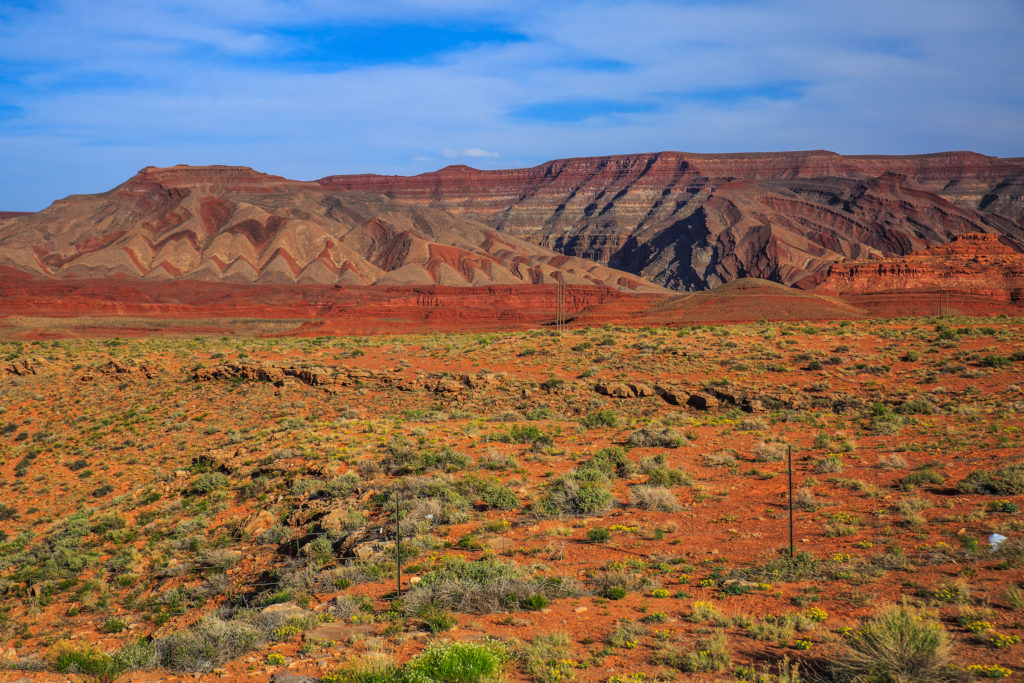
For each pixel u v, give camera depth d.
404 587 16.61
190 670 12.59
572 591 15.09
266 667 12.19
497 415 44.12
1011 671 9.53
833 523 19.41
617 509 23.02
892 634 10.20
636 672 10.77
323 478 29.08
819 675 10.17
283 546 22.98
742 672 10.45
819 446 32.06
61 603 21.11
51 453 42.19
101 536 26.69
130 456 39.59
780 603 13.69
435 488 25.28
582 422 41.34
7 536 29.44
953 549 15.84
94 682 12.44
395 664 11.37
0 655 15.14
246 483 30.17
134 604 20.25
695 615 13.08
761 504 22.58
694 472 28.31
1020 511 18.69
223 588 20.44
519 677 10.84
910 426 35.62
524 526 21.55
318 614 15.05
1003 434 31.06
